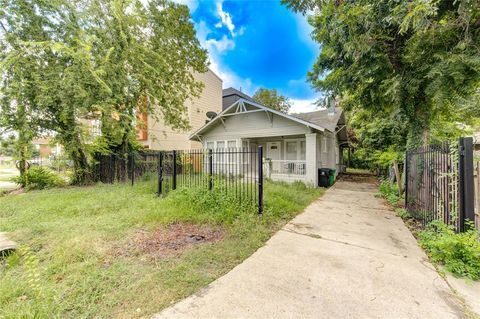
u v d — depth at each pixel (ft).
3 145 25.84
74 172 32.01
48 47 23.31
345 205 20.85
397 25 14.30
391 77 17.33
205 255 9.91
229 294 7.21
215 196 17.56
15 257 9.21
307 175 33.12
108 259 9.47
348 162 69.00
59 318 5.92
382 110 22.45
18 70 23.36
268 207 17.06
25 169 29.58
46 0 23.52
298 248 10.94
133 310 6.44
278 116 35.86
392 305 6.73
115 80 27.63
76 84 24.29
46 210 16.62
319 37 18.28
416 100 18.15
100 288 7.36
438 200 11.94
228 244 11.15
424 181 14.20
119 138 30.58
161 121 51.67
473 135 26.45
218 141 42.70
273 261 9.53
